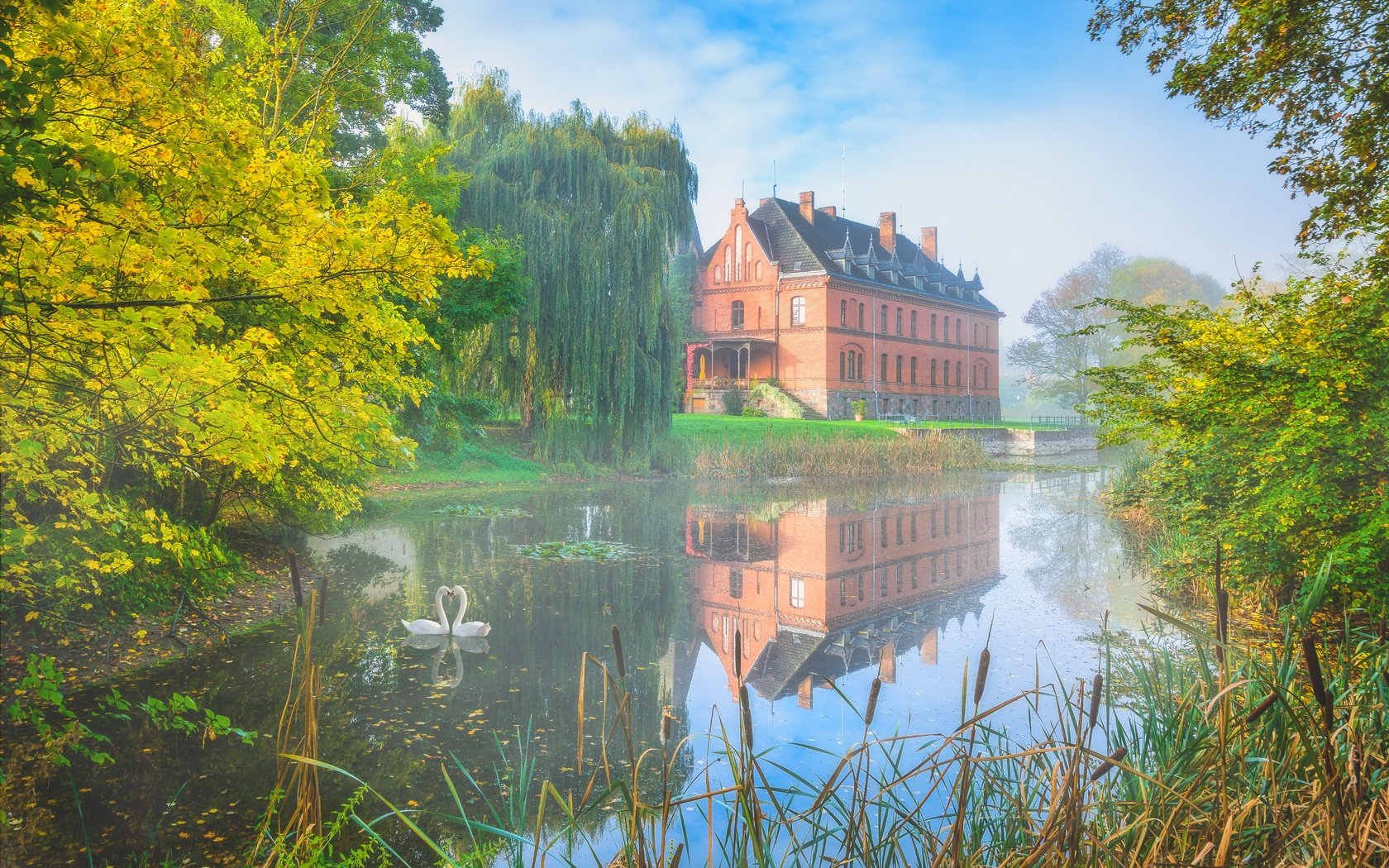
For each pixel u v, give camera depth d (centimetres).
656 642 940
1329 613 784
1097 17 788
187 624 890
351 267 441
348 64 1200
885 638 941
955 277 6850
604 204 2884
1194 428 816
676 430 3838
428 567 1328
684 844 306
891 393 5938
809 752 615
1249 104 738
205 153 374
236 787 539
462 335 2309
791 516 2081
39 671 679
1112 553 1491
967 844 367
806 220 5934
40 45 352
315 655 838
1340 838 284
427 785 558
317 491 870
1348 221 727
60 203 356
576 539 1662
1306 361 708
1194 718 418
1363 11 649
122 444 538
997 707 301
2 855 453
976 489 2778
